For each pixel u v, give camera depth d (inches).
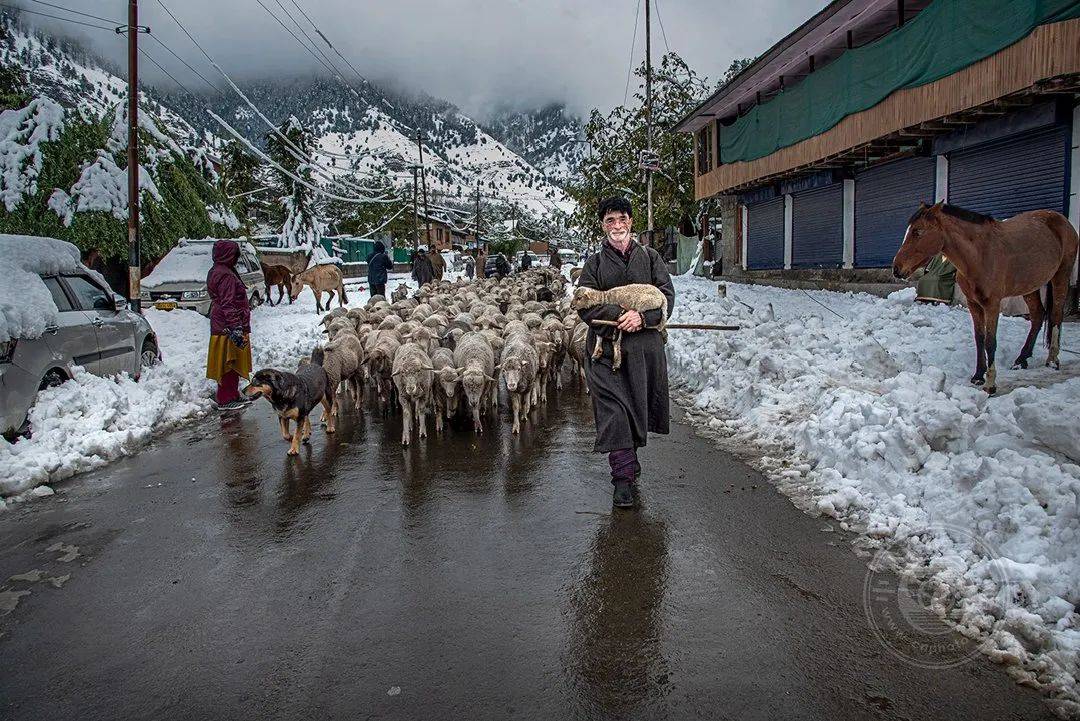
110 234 805.2
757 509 198.4
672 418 309.9
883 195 695.1
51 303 288.5
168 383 365.1
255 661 132.8
